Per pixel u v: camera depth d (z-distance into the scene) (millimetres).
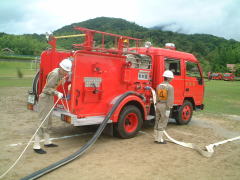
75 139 6148
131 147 5738
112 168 4469
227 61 84688
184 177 4270
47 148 5355
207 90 23562
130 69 6398
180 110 8156
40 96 5055
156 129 6199
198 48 88375
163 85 5926
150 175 4262
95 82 5688
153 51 7203
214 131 7793
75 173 4176
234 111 11969
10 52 72188
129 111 6215
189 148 5891
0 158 4656
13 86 17984
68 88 5430
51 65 5793
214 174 4469
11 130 6648
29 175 3869
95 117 5734
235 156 5500
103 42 6215
